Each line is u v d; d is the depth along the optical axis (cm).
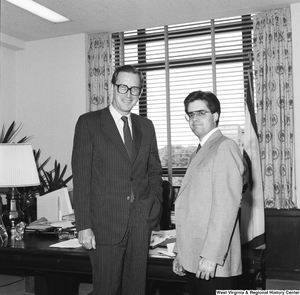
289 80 412
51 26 464
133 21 452
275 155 413
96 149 198
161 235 262
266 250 416
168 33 473
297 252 409
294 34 407
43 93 511
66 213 333
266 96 419
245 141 379
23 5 399
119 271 196
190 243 172
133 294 200
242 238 372
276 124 414
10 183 291
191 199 174
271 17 420
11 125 466
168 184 373
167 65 471
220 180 165
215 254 159
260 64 423
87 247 193
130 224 197
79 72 494
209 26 455
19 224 279
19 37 502
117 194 196
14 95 521
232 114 444
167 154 470
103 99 486
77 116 494
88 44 499
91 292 336
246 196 373
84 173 196
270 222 415
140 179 203
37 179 306
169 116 469
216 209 163
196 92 185
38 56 514
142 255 199
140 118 219
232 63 450
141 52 487
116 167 196
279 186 412
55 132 505
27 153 302
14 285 384
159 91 477
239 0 396
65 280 280
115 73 203
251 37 445
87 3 396
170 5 407
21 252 237
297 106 406
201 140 184
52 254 230
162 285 320
